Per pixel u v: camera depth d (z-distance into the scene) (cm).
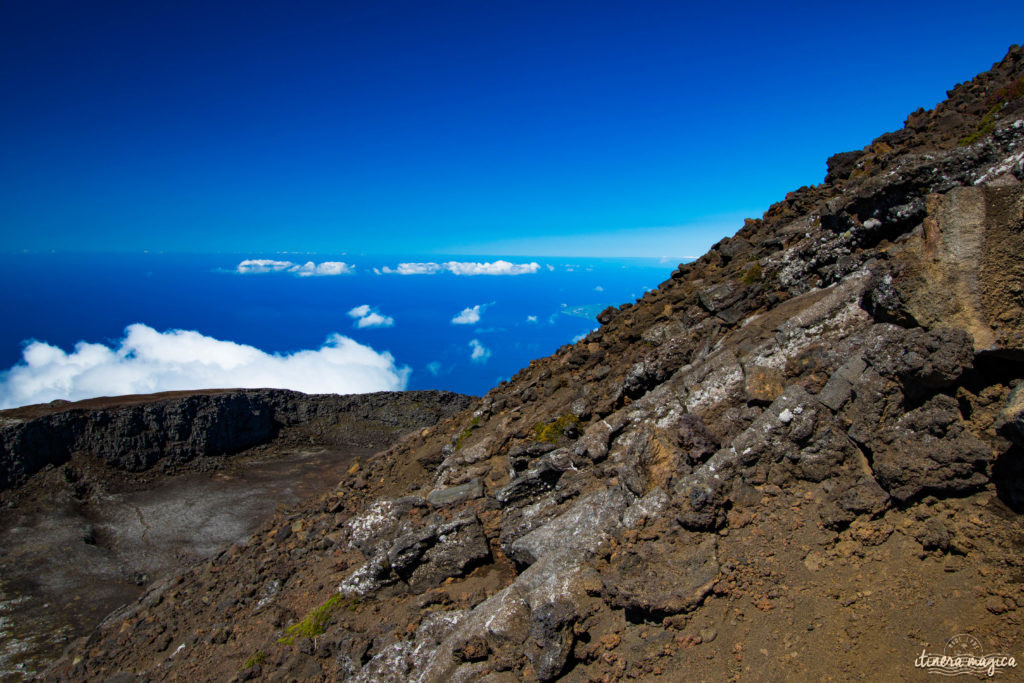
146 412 6800
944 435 797
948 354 793
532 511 1326
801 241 1480
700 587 820
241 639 1529
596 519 1088
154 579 4297
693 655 768
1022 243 780
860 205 1303
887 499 812
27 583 4150
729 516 910
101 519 5303
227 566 2141
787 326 1151
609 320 2098
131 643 1844
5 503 5359
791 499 895
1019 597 642
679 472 1038
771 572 812
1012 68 1565
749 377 1101
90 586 4172
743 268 1591
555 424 1630
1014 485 720
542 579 998
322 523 2088
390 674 1088
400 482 2162
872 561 771
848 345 1012
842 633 708
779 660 711
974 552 707
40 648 3447
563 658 852
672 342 1492
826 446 894
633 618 859
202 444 6900
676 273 2012
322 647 1277
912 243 928
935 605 687
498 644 945
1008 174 984
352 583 1426
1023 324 766
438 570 1348
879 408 866
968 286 820
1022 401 696
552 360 2259
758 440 940
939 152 1193
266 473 6556
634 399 1530
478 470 1728
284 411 8150
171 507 5538
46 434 6091
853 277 1155
